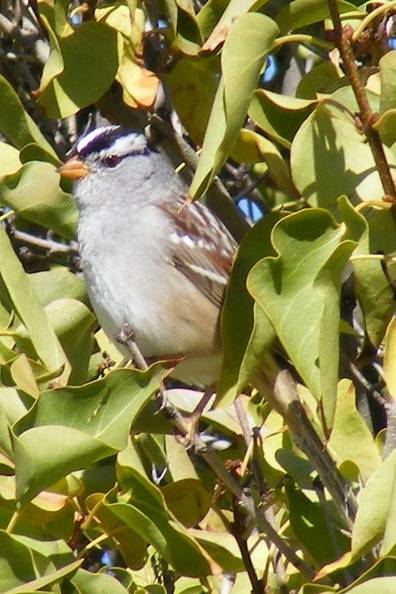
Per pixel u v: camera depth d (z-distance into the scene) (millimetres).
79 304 8500
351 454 8281
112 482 8188
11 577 7160
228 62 7000
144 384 7113
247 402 9117
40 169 8898
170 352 9609
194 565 7516
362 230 7141
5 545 7156
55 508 7492
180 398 9547
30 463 6895
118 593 7164
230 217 10148
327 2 7648
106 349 9562
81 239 9625
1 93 8938
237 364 7516
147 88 8648
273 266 6914
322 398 6793
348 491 7758
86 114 11883
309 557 8047
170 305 9539
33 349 8219
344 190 7676
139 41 8547
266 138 8953
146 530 7477
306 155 7719
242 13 7836
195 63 8891
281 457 8359
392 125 7738
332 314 6824
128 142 9805
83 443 6910
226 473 7770
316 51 11219
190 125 9133
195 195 7082
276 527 8383
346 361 9094
